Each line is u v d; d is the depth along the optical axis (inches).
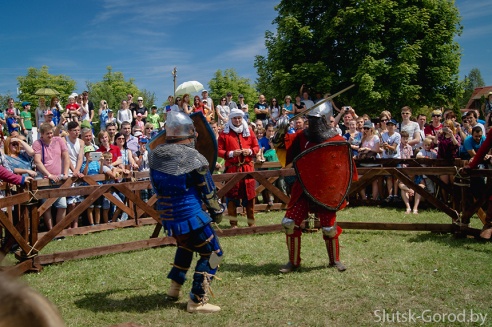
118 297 178.9
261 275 199.2
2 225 205.5
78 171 308.5
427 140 360.8
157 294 181.3
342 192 197.5
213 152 187.6
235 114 296.0
